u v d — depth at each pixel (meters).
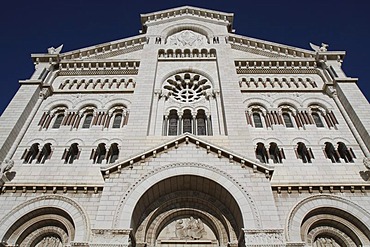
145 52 34.59
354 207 20.83
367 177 22.72
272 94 30.66
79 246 18.55
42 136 26.78
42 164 24.47
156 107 29.19
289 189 21.69
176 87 32.12
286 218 20.19
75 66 33.84
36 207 21.17
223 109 27.91
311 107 29.42
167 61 34.03
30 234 20.86
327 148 26.03
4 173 22.42
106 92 31.17
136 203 18.80
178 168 20.41
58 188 22.03
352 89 29.06
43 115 28.75
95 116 28.72
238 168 20.39
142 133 25.08
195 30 39.22
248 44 36.84
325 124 27.78
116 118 29.11
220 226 20.09
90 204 21.25
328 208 21.00
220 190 19.98
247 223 17.77
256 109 29.50
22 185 22.05
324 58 33.28
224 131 26.48
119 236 17.12
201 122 28.92
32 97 28.89
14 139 25.59
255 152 25.67
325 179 22.97
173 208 21.08
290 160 24.61
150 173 20.16
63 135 26.92
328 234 20.84
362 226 20.12
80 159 24.89
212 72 32.59
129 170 20.33
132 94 30.94
